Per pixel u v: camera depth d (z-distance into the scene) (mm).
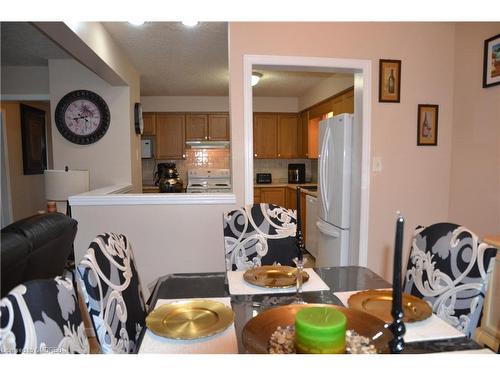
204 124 5770
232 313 1092
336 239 3090
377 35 2658
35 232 1631
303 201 4621
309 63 2551
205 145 5680
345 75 3875
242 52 2477
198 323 1041
